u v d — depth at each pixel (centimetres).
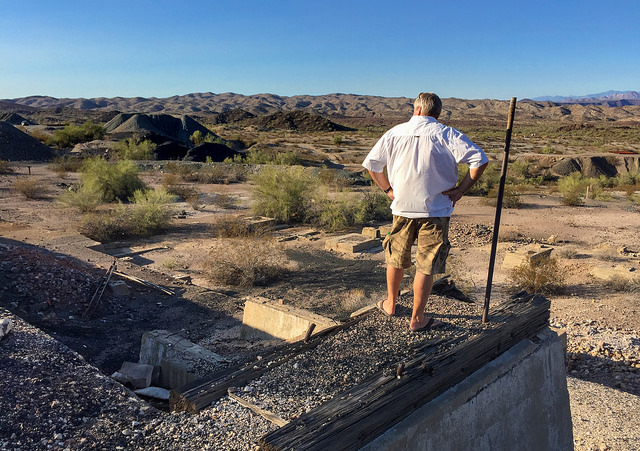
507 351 373
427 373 303
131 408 427
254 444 266
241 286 1248
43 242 1434
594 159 4956
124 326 923
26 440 362
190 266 1413
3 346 518
